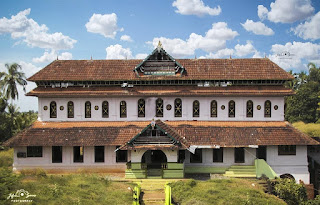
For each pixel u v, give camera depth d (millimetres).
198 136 29953
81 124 31656
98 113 32281
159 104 32219
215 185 24703
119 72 32812
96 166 30500
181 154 30953
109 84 32312
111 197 21656
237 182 26250
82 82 32281
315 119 63875
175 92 31469
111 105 32219
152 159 31750
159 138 27531
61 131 30703
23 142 29578
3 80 58469
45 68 33594
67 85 32438
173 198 22156
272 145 30094
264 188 25688
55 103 32375
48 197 20312
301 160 30375
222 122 31828
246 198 21703
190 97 32125
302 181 29844
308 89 65625
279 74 32062
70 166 30547
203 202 20812
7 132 47094
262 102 32031
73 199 20453
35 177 25875
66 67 33750
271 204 21219
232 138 29719
